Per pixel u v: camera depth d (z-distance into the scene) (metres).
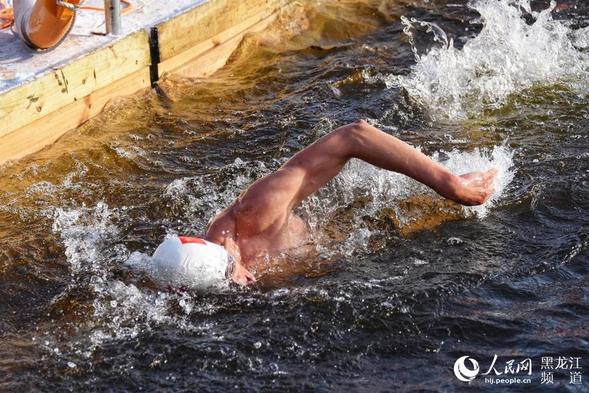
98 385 5.73
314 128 9.03
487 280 6.62
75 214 7.66
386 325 6.18
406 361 5.88
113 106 9.37
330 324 6.19
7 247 7.19
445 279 6.62
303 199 6.88
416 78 9.96
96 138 8.89
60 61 8.77
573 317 6.24
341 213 7.27
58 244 7.25
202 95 9.77
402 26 11.45
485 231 7.20
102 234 7.37
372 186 7.56
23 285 6.76
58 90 8.65
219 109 9.52
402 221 7.27
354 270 6.73
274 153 8.58
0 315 6.45
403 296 6.42
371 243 7.03
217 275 6.34
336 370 5.80
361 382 5.69
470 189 7.03
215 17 10.30
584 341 6.00
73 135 8.91
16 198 7.91
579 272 6.73
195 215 7.62
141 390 5.68
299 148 8.66
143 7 10.03
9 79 8.39
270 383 5.69
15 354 6.02
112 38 9.30
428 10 11.84
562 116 9.13
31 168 8.33
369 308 6.31
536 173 8.01
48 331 6.24
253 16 10.95
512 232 7.19
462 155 8.31
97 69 9.05
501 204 7.55
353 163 7.66
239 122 9.23
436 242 7.07
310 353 5.95
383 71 10.20
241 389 5.65
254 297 6.42
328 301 6.38
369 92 9.77
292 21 11.38
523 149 8.45
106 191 8.02
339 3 11.86
